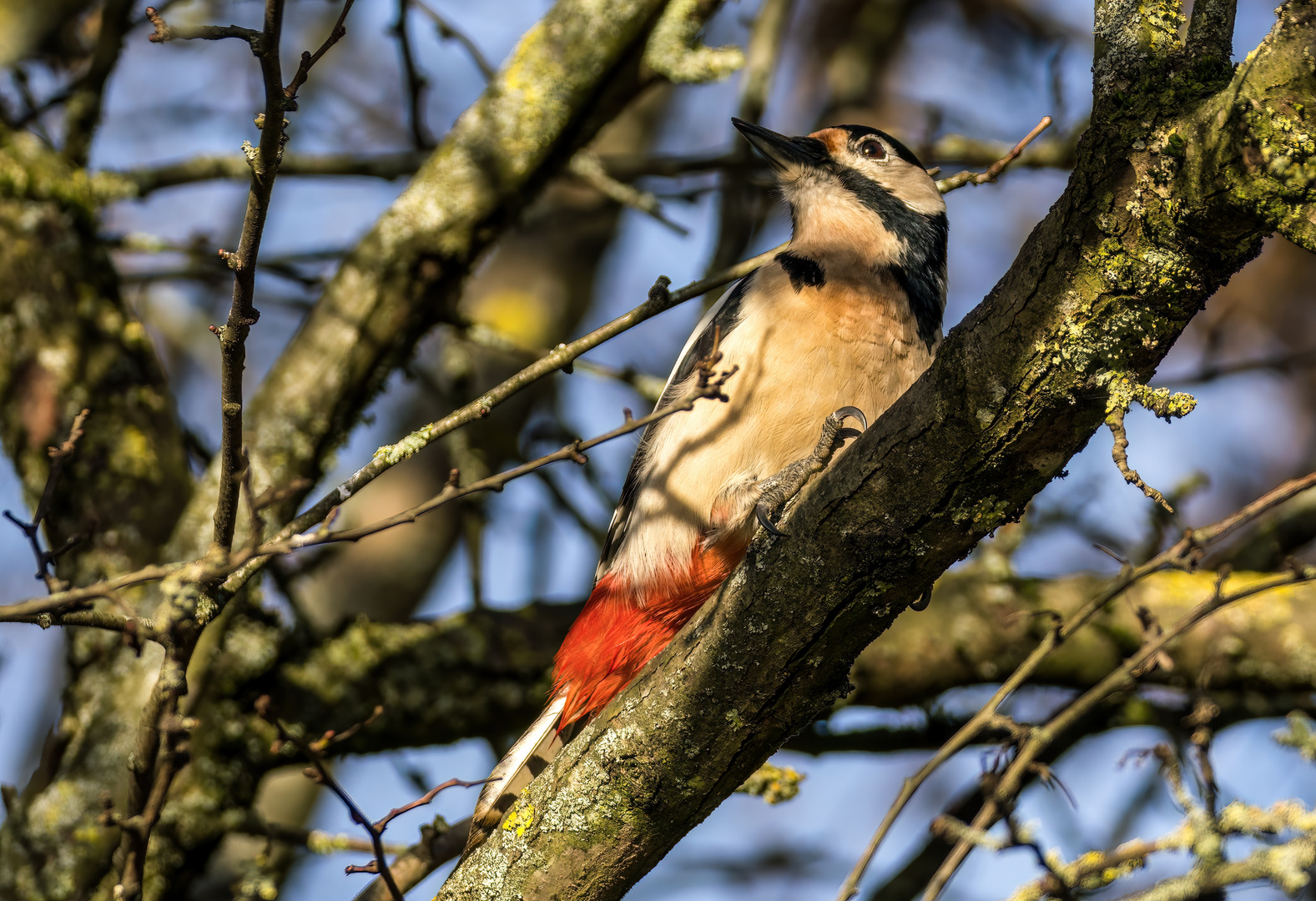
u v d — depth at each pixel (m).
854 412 6.76
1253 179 4.93
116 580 6.10
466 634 10.78
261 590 10.23
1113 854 6.73
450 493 6.50
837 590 6.25
